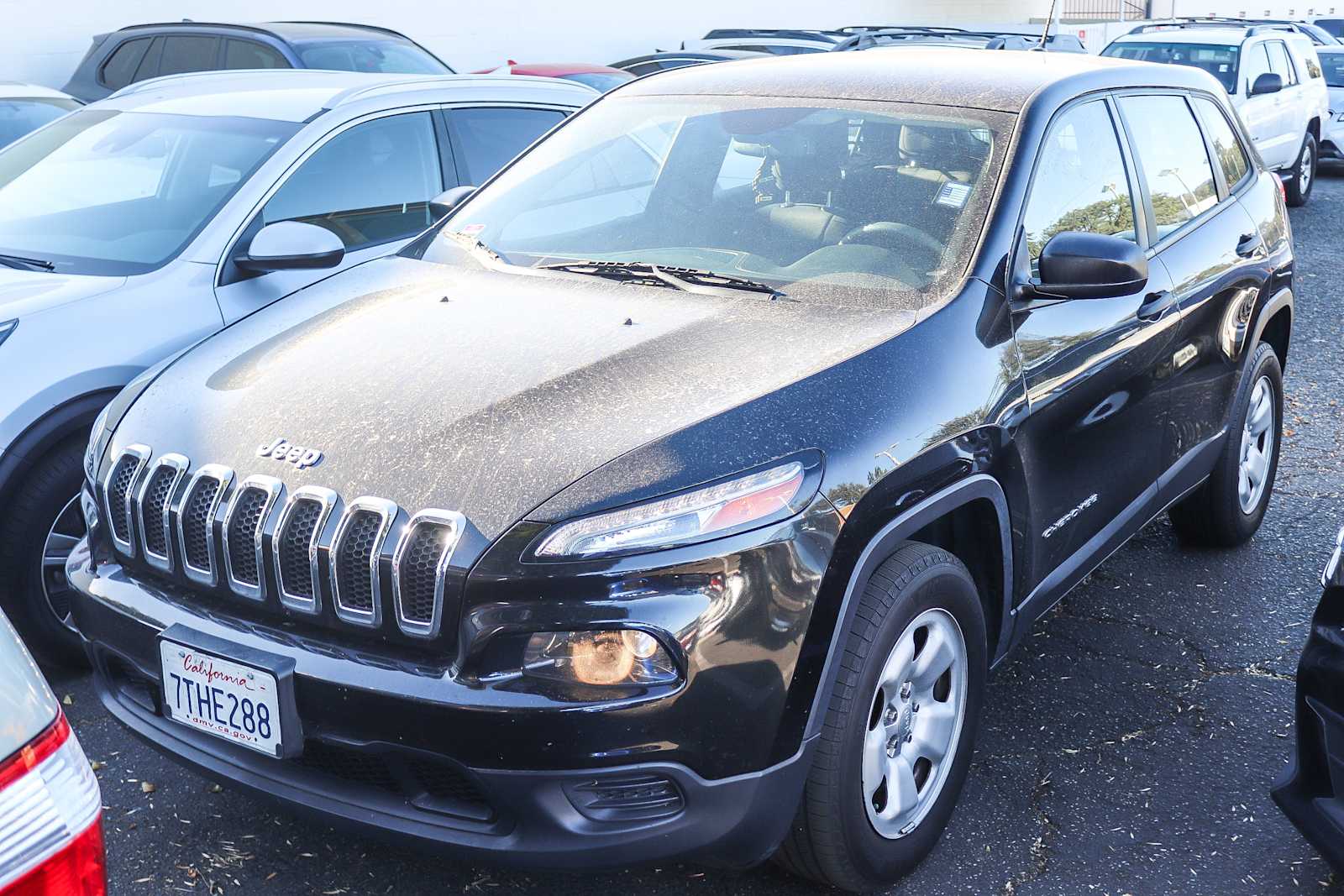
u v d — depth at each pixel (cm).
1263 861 287
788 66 383
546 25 1522
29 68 1110
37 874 150
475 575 222
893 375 262
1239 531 454
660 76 400
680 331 277
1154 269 361
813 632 234
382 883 276
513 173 376
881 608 247
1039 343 300
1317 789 258
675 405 245
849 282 297
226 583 247
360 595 232
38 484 341
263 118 447
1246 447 451
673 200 339
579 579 220
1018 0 2389
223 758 249
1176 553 462
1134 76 385
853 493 242
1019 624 309
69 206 421
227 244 394
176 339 368
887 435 252
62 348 347
